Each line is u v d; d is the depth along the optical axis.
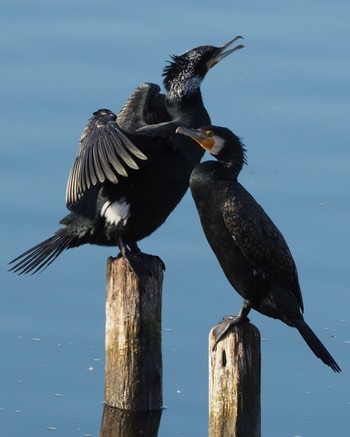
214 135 11.68
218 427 11.27
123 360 13.12
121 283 12.92
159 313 13.07
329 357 11.27
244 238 11.35
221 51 14.01
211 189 11.51
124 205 12.71
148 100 14.12
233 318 11.35
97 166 12.05
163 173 12.82
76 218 12.88
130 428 13.19
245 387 11.16
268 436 13.05
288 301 11.45
